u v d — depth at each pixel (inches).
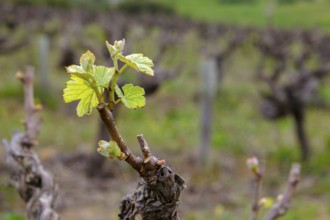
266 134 432.5
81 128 407.8
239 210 254.2
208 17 1879.9
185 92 579.5
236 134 428.5
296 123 349.7
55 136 378.0
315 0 2094.0
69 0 1763.0
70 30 810.2
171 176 33.0
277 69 380.5
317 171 317.7
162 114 495.5
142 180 34.6
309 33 1009.5
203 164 325.1
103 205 248.7
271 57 653.3
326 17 1801.2
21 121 66.0
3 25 898.7
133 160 31.4
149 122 460.4
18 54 652.1
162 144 393.4
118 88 29.4
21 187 54.3
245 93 587.2
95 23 1139.9
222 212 242.5
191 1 2258.9
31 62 614.5
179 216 35.9
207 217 240.2
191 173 310.8
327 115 493.4
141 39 766.5
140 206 34.2
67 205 243.1
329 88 577.0
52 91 494.3
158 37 858.8
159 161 32.7
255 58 806.5
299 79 350.0
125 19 1254.3
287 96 340.8
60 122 419.5
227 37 1033.5
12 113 442.6
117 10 1793.8
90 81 28.5
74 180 276.8
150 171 32.5
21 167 54.9
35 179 53.9
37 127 65.4
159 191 33.4
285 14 1911.9
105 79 28.8
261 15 1915.6
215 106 529.7
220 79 585.6
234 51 775.7
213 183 293.9
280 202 60.2
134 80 249.8
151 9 1846.7
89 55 28.9
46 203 52.2
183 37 1005.2
